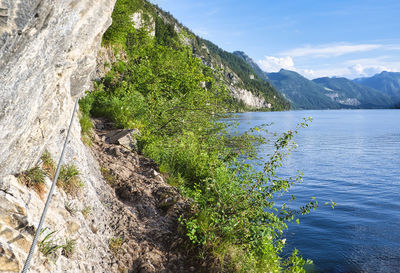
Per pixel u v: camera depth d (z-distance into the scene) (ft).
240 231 17.66
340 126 265.13
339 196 50.42
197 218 17.63
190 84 47.24
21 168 9.71
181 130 37.81
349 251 29.22
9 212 8.10
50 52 7.29
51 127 10.73
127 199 20.16
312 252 28.84
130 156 27.37
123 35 66.13
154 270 14.34
